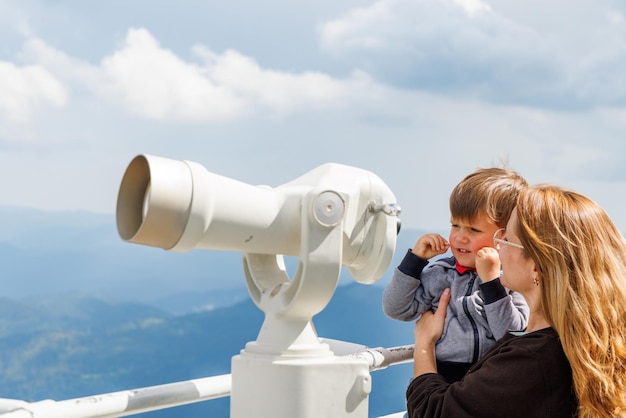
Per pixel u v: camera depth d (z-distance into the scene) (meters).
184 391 1.71
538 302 1.58
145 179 1.50
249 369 1.61
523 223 1.54
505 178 1.93
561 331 1.48
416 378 1.73
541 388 1.50
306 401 1.57
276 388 1.58
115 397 1.60
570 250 1.49
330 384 1.59
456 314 1.91
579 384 1.45
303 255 1.57
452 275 1.95
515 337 1.58
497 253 1.82
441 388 1.63
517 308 1.87
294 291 1.61
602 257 1.49
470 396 1.53
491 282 1.81
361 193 1.72
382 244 1.74
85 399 1.56
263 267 1.73
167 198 1.43
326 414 1.58
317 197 1.56
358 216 1.72
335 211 1.57
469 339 1.88
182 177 1.45
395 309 1.97
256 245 1.59
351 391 1.61
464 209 1.90
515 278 1.59
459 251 1.93
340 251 1.58
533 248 1.52
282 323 1.63
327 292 1.59
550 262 1.50
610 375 1.45
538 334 1.53
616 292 1.49
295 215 1.60
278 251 1.63
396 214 1.72
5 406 1.47
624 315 1.49
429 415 1.61
